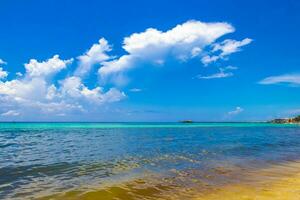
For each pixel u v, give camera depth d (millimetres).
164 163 16594
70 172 13867
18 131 59562
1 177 12602
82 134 49000
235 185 11516
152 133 52906
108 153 21141
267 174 13719
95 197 9688
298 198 9742
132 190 10656
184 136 43344
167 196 9977
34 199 9336
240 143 31031
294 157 19844
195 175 13328
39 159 18078
